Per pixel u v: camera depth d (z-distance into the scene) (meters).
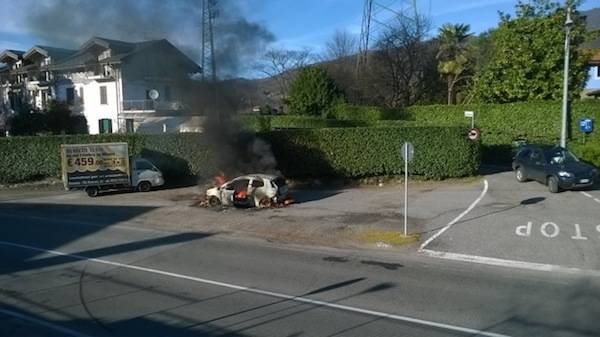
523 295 9.46
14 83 56.12
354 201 20.86
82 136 29.58
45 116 45.66
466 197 20.56
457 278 10.70
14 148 29.27
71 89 48.81
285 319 8.27
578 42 33.06
